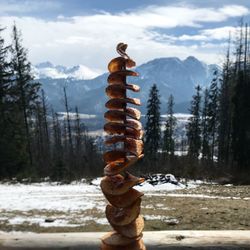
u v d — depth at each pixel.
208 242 3.53
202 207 12.51
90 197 15.89
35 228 9.95
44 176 28.77
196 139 52.97
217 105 51.66
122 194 1.90
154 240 3.56
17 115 33.72
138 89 1.96
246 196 16.83
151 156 44.84
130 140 1.92
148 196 16.09
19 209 12.80
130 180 1.91
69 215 11.59
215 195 17.14
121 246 1.99
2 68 35.00
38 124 52.78
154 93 51.12
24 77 36.78
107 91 1.97
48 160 37.59
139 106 1.97
